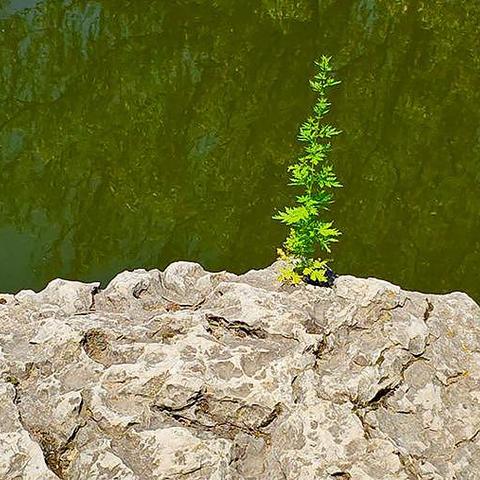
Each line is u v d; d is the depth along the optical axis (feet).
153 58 52.80
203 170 41.52
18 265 33.35
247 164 42.27
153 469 15.65
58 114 46.42
